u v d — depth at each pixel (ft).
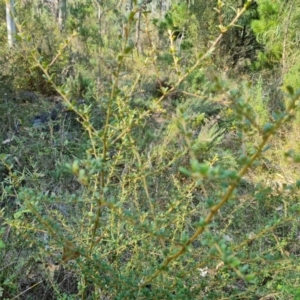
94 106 11.46
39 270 5.47
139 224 3.02
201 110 12.56
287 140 10.86
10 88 13.53
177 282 3.77
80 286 4.33
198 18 21.72
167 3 29.04
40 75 15.05
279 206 7.64
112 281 3.71
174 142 9.11
